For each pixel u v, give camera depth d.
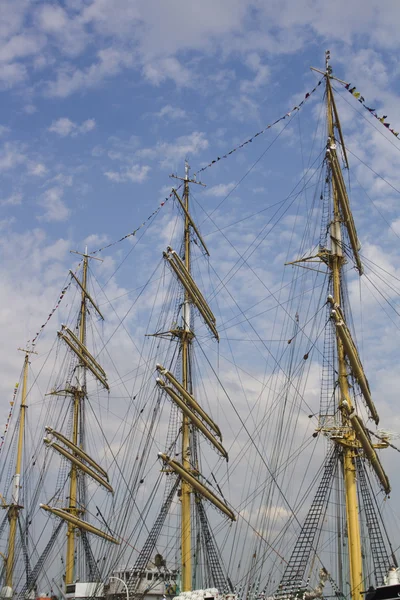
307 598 45.94
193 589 61.88
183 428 65.75
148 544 64.38
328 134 53.53
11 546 83.56
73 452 84.06
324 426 48.81
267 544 51.59
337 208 52.78
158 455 62.66
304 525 48.06
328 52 54.75
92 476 83.25
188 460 64.69
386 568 45.44
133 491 67.38
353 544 45.88
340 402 48.69
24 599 80.31
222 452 66.06
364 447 46.31
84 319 92.62
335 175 52.09
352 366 47.22
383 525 47.25
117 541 68.56
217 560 63.06
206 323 69.69
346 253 51.97
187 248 71.75
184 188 73.50
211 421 66.31
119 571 67.81
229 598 51.22
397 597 36.06
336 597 47.38
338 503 48.12
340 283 52.09
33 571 81.56
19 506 84.81
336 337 50.53
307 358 51.88
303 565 46.91
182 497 63.81
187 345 69.00
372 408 48.81
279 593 47.19
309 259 52.81
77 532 80.75
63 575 78.56
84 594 69.38
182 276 69.25
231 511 63.31
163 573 65.62
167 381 65.62
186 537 62.53
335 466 48.84
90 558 79.62
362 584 44.94
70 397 87.75
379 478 48.28
